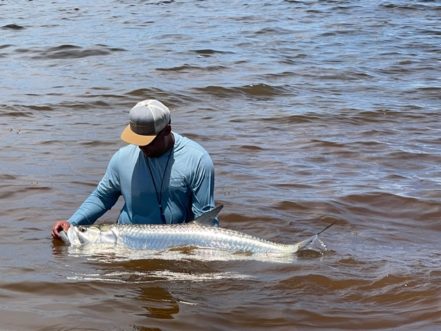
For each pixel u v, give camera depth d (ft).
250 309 17.56
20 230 22.75
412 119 41.27
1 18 83.51
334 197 27.17
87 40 66.74
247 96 46.62
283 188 28.22
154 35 71.05
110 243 20.51
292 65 57.72
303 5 96.84
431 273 19.88
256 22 81.56
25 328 16.14
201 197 20.26
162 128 19.77
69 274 19.21
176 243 20.15
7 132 35.88
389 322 17.06
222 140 35.68
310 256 20.97
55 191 26.84
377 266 20.36
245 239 20.25
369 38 72.84
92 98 43.83
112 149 33.30
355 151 34.17
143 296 18.04
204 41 67.77
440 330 16.62
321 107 43.62
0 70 52.85
